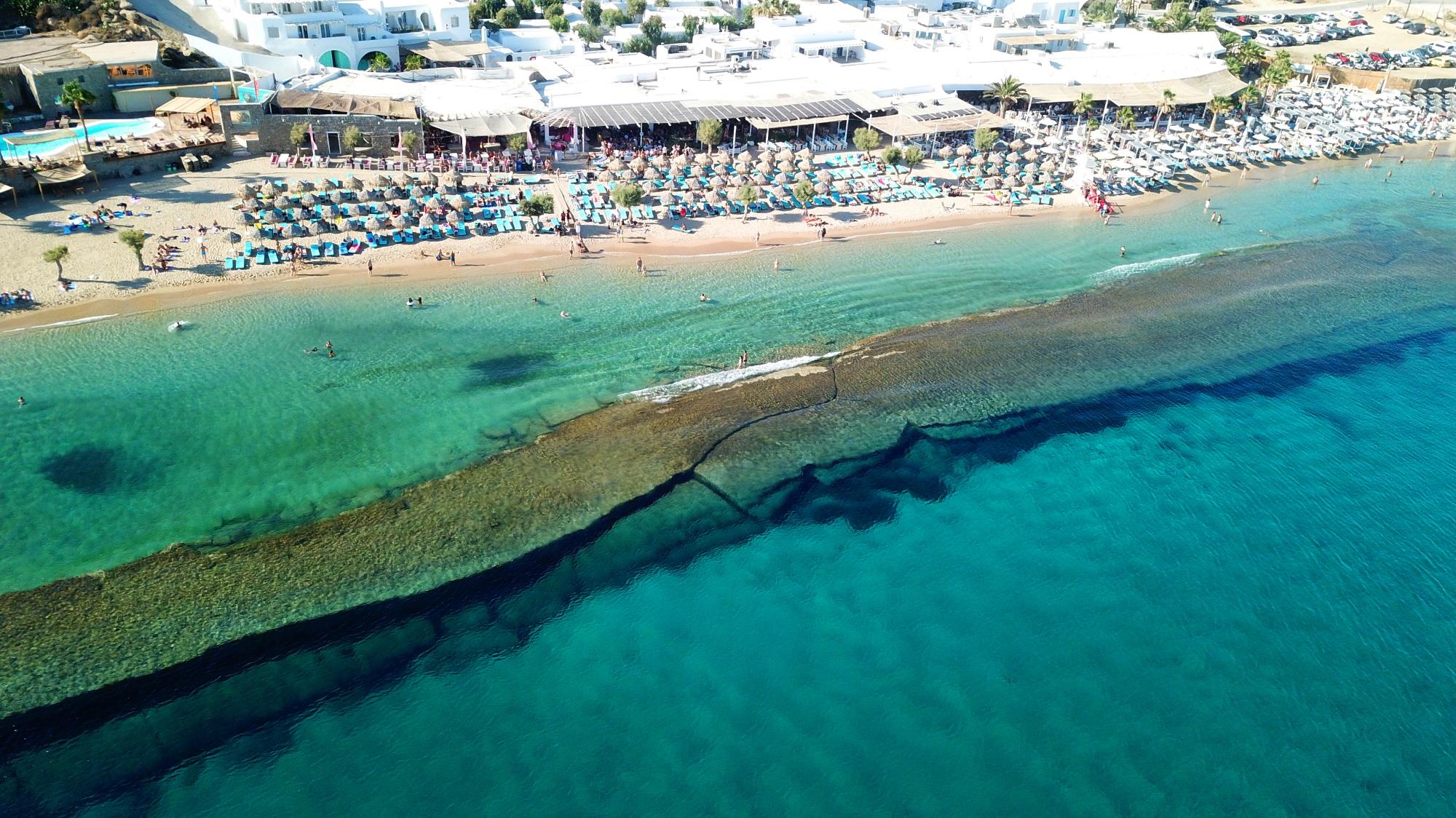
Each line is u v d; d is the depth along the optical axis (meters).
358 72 93.38
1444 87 122.69
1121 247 77.88
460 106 86.00
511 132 80.12
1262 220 85.56
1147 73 110.25
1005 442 50.50
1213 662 37.34
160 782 31.30
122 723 32.91
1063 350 59.72
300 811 30.62
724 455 48.00
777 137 94.00
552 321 61.62
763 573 41.31
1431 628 39.31
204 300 60.62
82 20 96.31
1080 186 88.19
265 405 51.47
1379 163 103.19
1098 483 47.78
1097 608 39.94
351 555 40.31
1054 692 35.84
